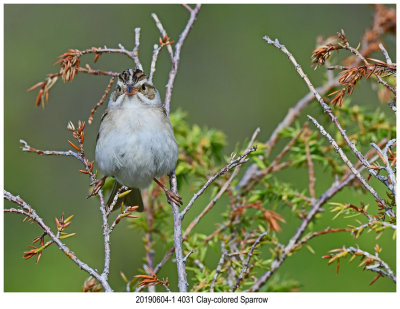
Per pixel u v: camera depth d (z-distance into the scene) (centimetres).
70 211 1513
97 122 1700
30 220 656
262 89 1669
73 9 1756
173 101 1694
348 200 1041
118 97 960
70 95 1702
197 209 1058
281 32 1691
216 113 1683
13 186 1537
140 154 922
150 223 989
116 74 836
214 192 969
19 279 1208
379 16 1075
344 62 1041
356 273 1006
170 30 1739
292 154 1021
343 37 676
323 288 1006
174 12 1747
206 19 1728
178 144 1057
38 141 1642
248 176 1014
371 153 959
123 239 1312
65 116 1689
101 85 1722
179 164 1044
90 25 1742
